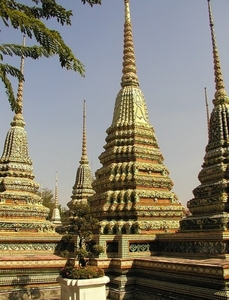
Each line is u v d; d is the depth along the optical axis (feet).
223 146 62.75
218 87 67.46
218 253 50.24
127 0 93.81
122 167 74.59
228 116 64.75
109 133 84.89
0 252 64.13
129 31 91.04
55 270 61.00
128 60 88.38
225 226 52.54
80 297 44.04
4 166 79.56
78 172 113.91
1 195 73.82
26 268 58.08
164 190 75.66
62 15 41.78
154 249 62.90
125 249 59.21
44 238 68.44
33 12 42.34
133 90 85.05
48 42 38.42
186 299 45.34
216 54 69.41
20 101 87.04
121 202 70.54
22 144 83.05
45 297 58.29
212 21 71.20
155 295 50.90
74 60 39.40
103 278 46.24
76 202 107.04
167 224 69.05
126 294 54.75
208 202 58.18
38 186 81.30
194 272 44.45
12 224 69.46
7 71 42.83
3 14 35.83
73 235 66.49
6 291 55.57
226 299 39.40
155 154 78.59
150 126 82.64
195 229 57.52
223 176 59.16
